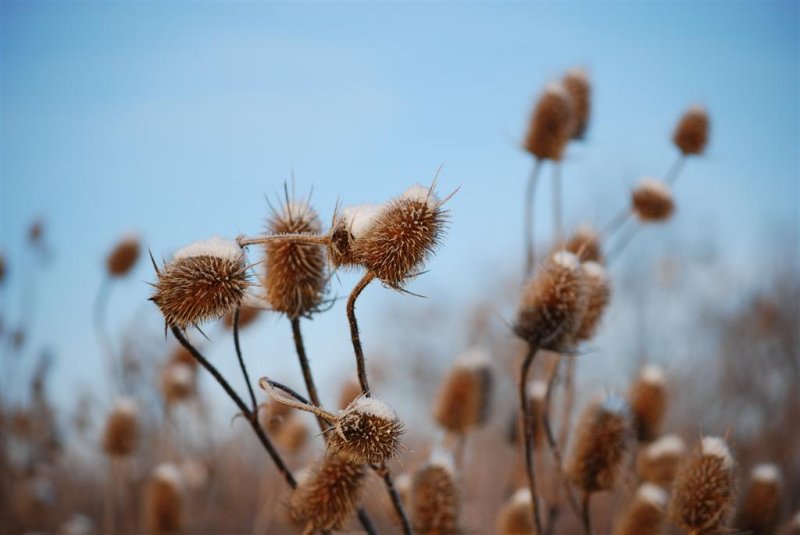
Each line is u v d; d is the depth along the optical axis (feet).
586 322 2.57
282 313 2.11
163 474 3.82
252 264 1.88
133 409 3.99
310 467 2.21
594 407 2.54
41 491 5.57
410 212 1.84
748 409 8.46
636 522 2.80
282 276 2.08
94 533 5.26
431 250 1.87
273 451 2.15
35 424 5.71
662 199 3.25
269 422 2.12
